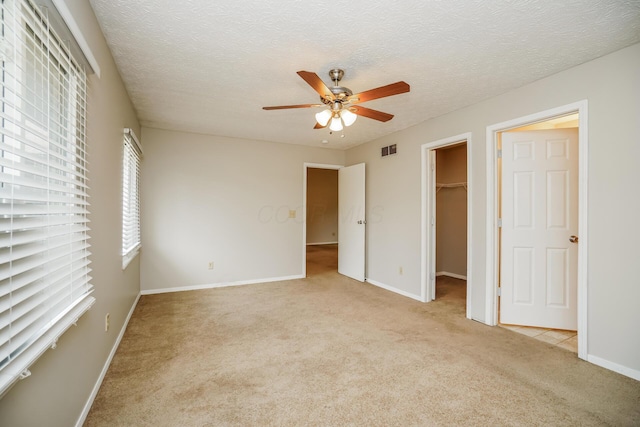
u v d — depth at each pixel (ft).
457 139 10.82
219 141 14.71
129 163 9.98
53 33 3.89
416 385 6.30
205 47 6.82
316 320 10.14
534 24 5.90
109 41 6.57
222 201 14.76
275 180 16.05
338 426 5.08
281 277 16.20
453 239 17.25
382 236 14.71
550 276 9.45
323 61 7.43
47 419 3.82
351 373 6.77
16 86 3.55
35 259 3.44
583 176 7.44
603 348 7.08
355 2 5.28
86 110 5.27
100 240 6.20
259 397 5.86
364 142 16.03
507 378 6.57
